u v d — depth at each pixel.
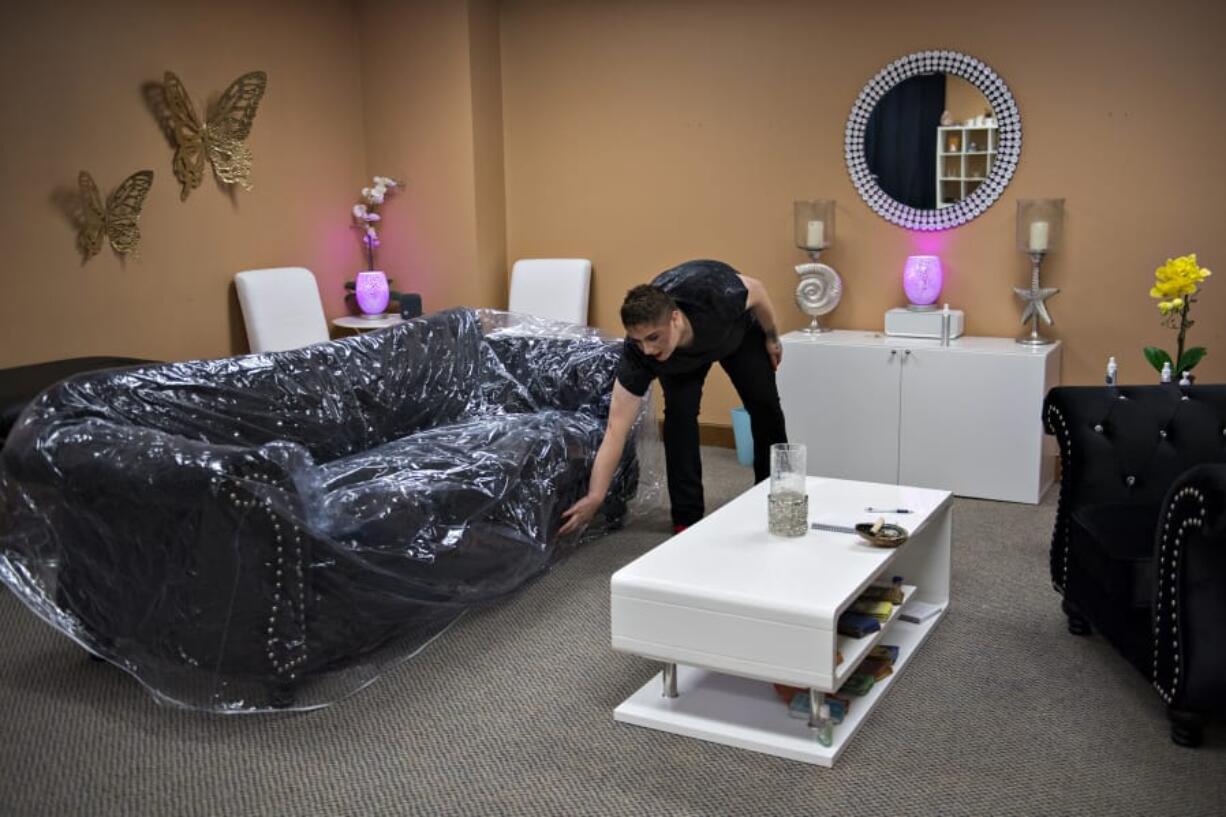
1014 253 4.60
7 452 2.76
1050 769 2.38
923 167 4.70
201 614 2.64
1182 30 4.19
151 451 2.59
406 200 5.63
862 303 4.93
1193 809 2.22
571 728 2.60
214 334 4.98
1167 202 4.32
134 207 4.52
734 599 2.40
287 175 5.27
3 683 2.89
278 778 2.42
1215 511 2.19
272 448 2.57
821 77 4.84
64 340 4.32
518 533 3.33
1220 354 4.34
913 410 4.42
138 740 2.59
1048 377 4.27
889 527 2.79
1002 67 4.50
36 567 2.79
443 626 3.13
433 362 4.03
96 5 4.35
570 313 5.37
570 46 5.37
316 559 2.65
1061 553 3.09
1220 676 2.36
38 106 4.17
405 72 5.50
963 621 3.18
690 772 2.40
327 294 5.57
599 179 5.42
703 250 5.24
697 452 3.76
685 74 5.13
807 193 4.96
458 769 2.44
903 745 2.49
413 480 3.05
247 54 5.00
